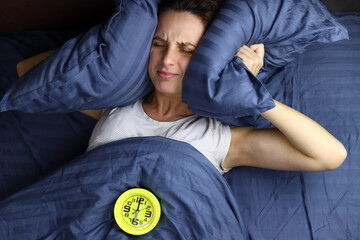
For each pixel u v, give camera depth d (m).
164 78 1.00
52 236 0.99
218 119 1.11
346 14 1.39
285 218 1.15
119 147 1.00
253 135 1.08
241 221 1.04
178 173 0.97
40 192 1.02
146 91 1.11
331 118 1.23
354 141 1.20
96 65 0.98
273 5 1.04
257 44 1.07
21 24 1.51
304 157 1.01
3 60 1.44
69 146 1.31
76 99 1.03
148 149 0.98
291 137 0.98
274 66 1.24
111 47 0.97
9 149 1.31
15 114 1.35
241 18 0.96
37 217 1.01
